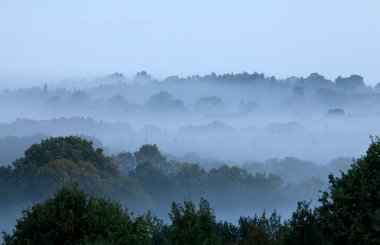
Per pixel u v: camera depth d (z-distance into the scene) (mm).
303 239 56875
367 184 61062
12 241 63344
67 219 62438
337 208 62000
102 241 61062
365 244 56656
